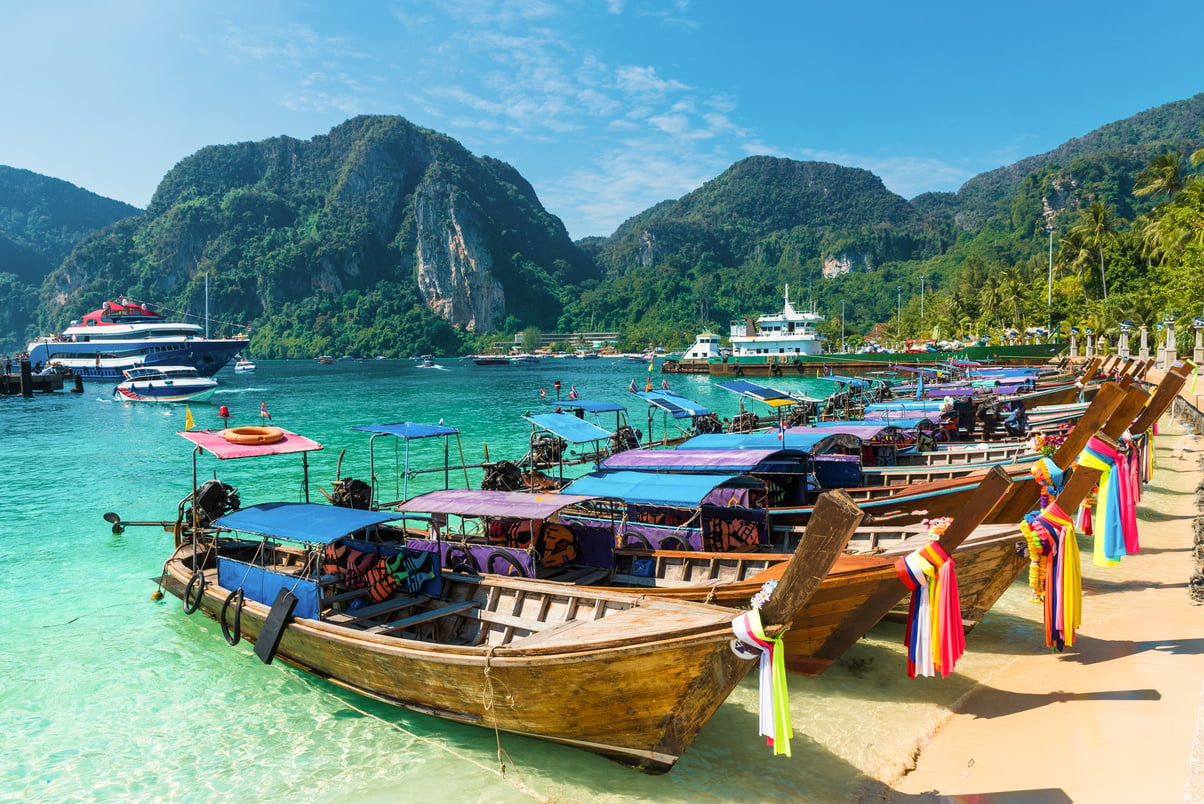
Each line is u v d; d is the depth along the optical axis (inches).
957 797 256.4
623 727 285.6
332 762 322.3
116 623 494.0
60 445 1402.6
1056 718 298.2
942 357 2871.6
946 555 278.1
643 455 553.6
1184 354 1731.1
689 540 455.8
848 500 212.5
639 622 282.2
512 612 376.2
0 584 576.7
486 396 2620.6
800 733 315.9
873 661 386.6
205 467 1122.7
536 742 322.3
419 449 1259.8
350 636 348.2
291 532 395.2
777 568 376.2
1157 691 305.7
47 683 405.4
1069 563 341.4
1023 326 3277.6
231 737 346.6
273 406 2252.7
